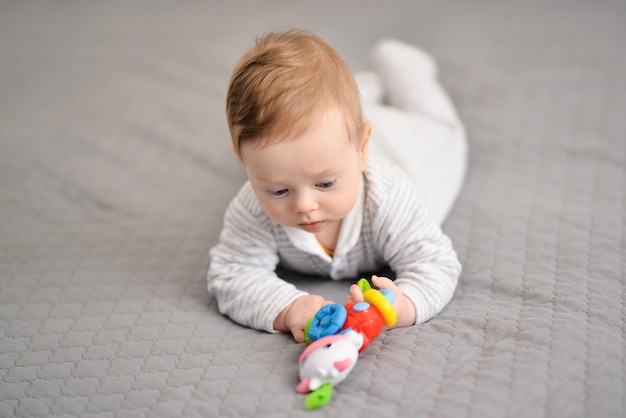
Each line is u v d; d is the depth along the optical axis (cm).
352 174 109
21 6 321
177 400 101
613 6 260
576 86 202
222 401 99
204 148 190
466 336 108
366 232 126
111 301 131
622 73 205
